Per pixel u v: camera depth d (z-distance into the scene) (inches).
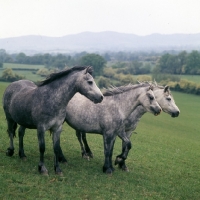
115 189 382.9
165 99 506.6
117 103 422.0
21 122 391.2
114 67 4205.2
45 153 480.7
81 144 503.8
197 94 2989.7
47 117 362.9
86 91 365.4
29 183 343.3
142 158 596.4
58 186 352.8
